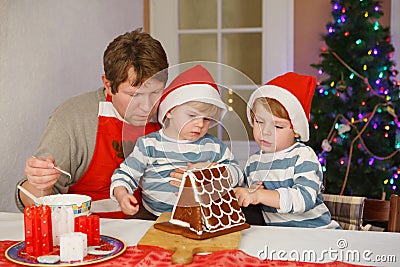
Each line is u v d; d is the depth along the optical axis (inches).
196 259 48.1
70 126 69.0
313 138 138.9
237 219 55.0
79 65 94.7
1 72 73.0
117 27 111.4
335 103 138.6
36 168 58.3
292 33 152.2
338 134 138.5
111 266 46.0
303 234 55.4
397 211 64.6
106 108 70.5
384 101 137.0
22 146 78.4
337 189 138.8
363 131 137.9
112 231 56.1
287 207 61.8
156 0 150.1
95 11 100.6
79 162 70.2
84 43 96.5
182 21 151.1
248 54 149.9
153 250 49.6
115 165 70.8
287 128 67.8
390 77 141.3
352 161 138.3
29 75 79.4
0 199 74.0
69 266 45.4
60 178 67.8
